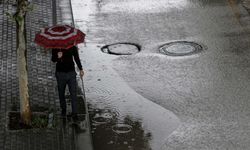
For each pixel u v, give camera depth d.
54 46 12.08
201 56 16.73
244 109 13.73
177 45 17.55
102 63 16.59
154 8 20.67
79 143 12.23
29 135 12.25
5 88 14.15
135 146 12.37
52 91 14.27
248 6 20.52
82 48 17.56
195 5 20.81
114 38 18.22
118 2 21.42
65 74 12.68
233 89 14.72
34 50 16.44
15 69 15.13
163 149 12.22
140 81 15.47
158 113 13.78
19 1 11.71
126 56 17.03
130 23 19.38
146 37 18.22
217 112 13.66
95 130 13.05
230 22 19.08
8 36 17.20
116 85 15.27
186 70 15.93
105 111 13.93
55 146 11.92
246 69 15.78
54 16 19.23
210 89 14.79
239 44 17.38
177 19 19.56
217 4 20.83
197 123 13.23
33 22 18.47
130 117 13.63
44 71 15.27
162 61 16.56
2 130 12.38
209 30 18.52
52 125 12.63
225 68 15.91
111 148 12.30
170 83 15.25
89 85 15.27
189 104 14.12
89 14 20.17
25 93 12.39
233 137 12.55
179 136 12.72
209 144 12.32
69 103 13.83
